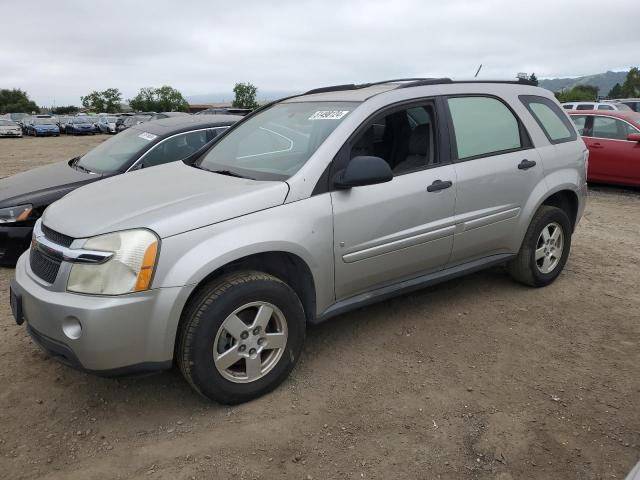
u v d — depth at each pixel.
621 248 6.07
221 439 2.76
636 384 3.27
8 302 4.49
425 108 3.86
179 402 3.09
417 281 3.84
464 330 3.94
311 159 3.27
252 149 3.82
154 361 2.77
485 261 4.24
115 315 2.62
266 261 3.24
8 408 3.03
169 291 2.71
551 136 4.59
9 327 4.02
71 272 2.71
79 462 2.61
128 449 2.70
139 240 2.69
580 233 6.77
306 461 2.61
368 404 3.05
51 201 5.24
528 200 4.34
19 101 114.19
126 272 2.65
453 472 2.54
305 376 3.34
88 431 2.84
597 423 2.90
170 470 2.55
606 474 2.54
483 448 2.70
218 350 2.90
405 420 2.91
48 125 40.75
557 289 4.73
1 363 3.50
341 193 3.30
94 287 2.65
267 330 3.14
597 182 9.82
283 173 3.31
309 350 3.65
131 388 3.23
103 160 6.11
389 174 3.25
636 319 4.16
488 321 4.09
